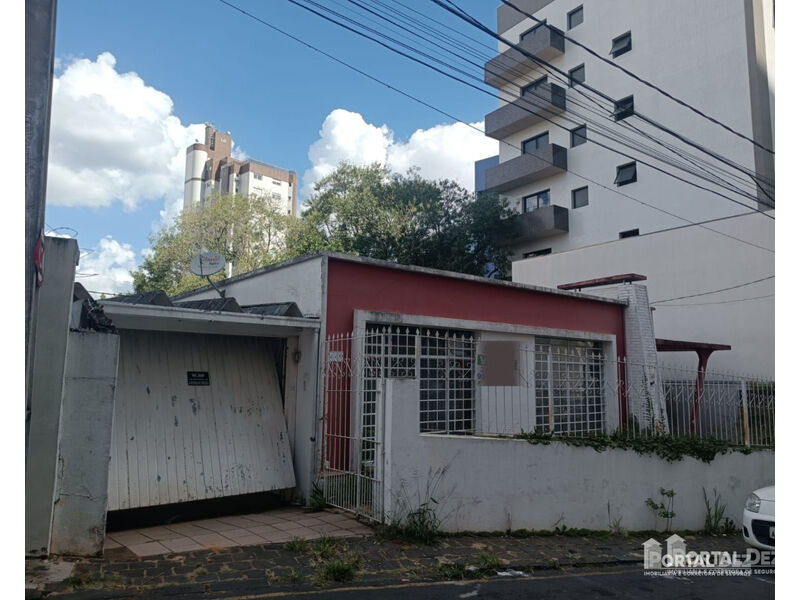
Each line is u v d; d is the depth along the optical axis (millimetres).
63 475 5355
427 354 9305
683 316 16516
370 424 7809
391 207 28047
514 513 7266
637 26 24016
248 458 7672
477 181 37281
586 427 10781
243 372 8242
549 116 27141
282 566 5258
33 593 4285
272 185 65688
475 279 10148
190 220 31688
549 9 27734
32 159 4395
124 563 5203
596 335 12453
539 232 26516
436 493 6676
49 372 5273
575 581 5621
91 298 6395
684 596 5375
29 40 4430
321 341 7973
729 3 21297
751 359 15141
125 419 6914
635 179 23703
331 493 7496
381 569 5391
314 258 8398
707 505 9031
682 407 11430
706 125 21391
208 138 68312
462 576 5418
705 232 16359
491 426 9453
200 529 6598
